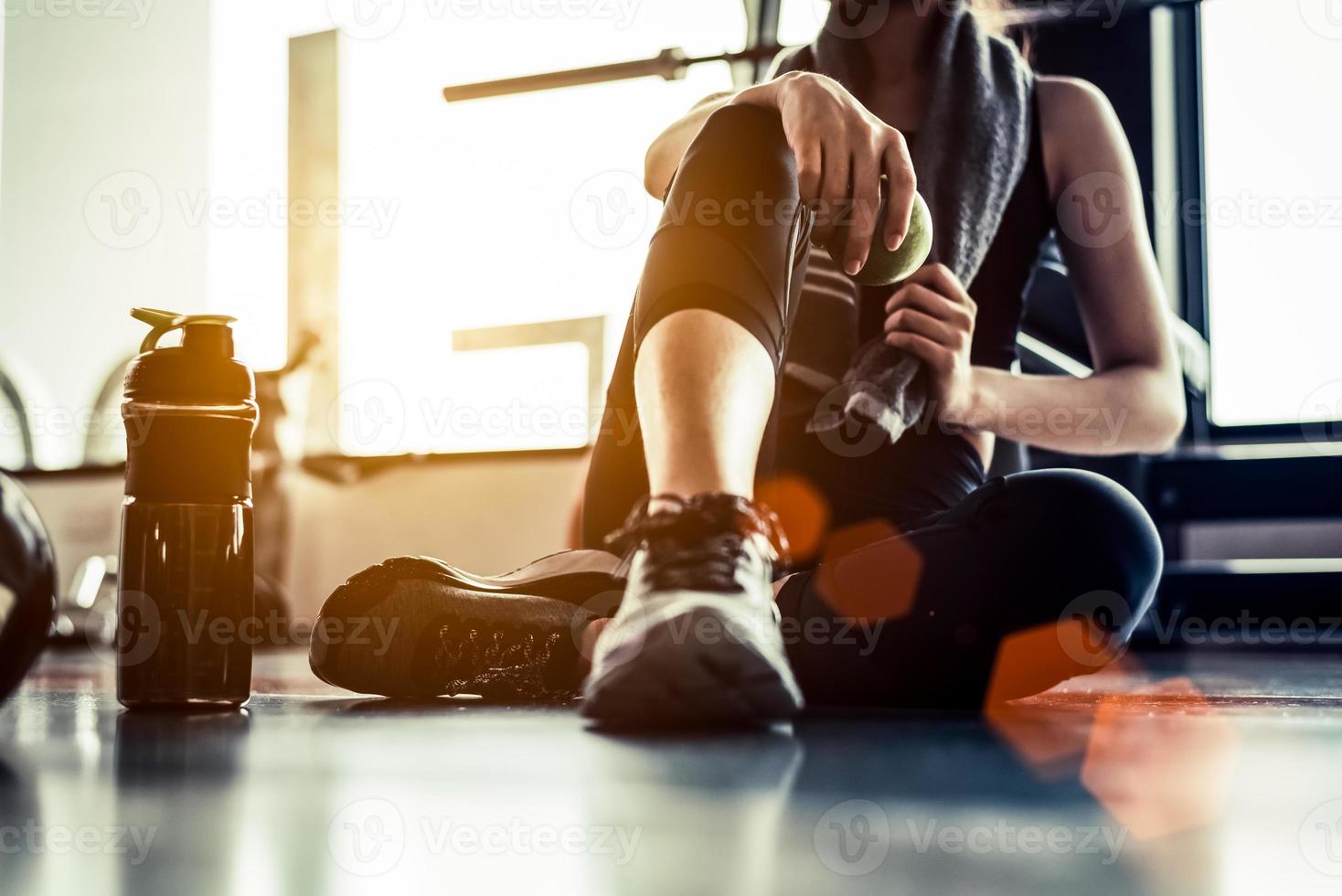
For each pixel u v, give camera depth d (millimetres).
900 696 1016
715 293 859
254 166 4547
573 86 3523
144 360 964
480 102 4195
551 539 3992
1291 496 3648
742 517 776
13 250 4766
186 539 966
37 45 4770
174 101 4637
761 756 604
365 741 692
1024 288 1414
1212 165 3902
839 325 1213
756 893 294
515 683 1139
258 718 895
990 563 983
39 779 527
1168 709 1033
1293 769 564
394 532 4133
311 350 4219
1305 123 3850
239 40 4566
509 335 4121
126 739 721
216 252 4570
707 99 1411
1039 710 1001
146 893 298
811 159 884
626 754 614
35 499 4508
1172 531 3746
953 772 539
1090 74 3781
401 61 4285
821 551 1181
